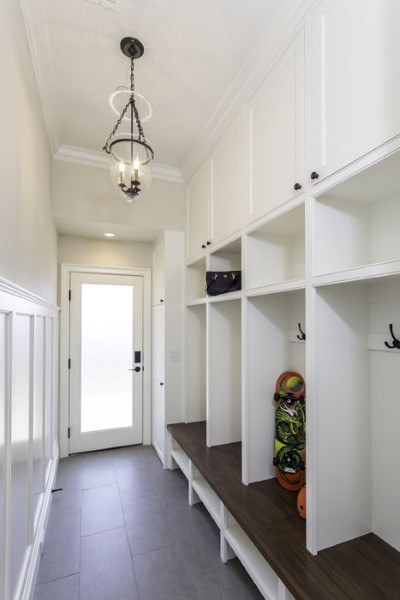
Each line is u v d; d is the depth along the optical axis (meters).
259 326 1.87
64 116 2.22
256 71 1.72
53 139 2.42
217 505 1.97
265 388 1.87
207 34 1.57
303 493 1.49
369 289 1.41
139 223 2.90
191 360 2.98
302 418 1.75
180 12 1.46
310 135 1.32
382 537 1.33
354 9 1.11
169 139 2.49
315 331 1.29
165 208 3.00
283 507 1.56
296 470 1.71
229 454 2.19
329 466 1.29
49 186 2.42
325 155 1.24
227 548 1.77
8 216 1.15
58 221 2.75
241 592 1.56
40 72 1.78
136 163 1.70
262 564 1.47
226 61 1.74
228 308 2.43
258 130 1.74
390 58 0.98
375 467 1.37
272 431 1.87
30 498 1.44
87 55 1.70
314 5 1.29
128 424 3.40
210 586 1.60
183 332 3.00
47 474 2.12
